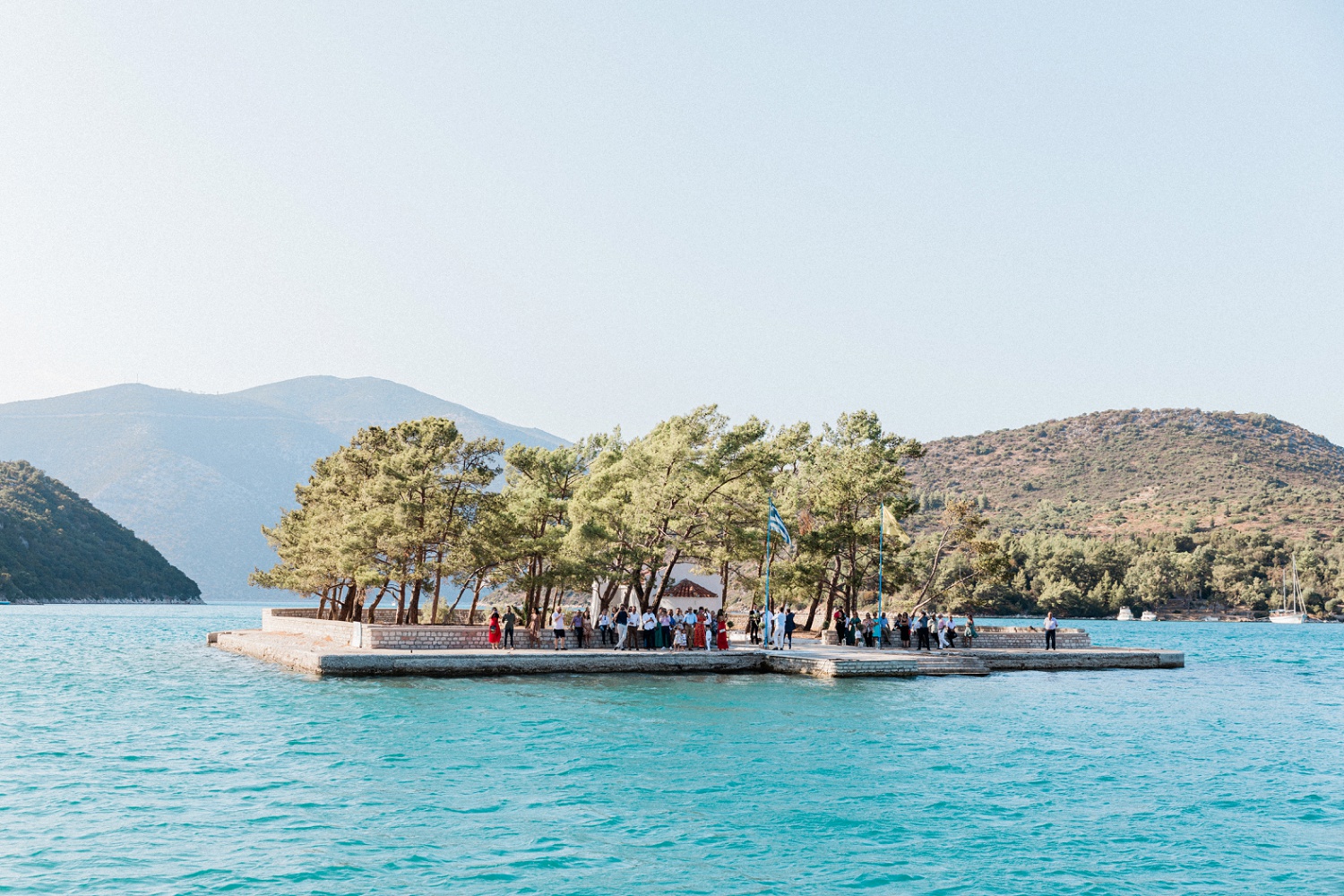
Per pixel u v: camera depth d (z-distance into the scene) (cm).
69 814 2055
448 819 2070
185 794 2247
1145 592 19488
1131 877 1798
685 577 7800
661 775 2522
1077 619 19875
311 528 6725
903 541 6288
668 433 5684
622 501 5616
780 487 6944
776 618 5456
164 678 4756
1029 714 3831
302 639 6003
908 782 2516
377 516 5381
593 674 4738
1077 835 2064
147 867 1720
